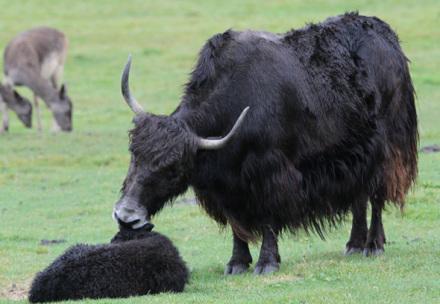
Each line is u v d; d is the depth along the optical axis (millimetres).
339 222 32375
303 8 116750
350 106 31375
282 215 29953
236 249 30562
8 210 45938
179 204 44844
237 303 24469
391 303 24203
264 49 30250
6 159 58969
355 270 28688
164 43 103562
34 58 78375
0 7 121625
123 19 115125
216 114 29281
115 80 91312
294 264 30562
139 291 25453
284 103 29812
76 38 106625
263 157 29438
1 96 75938
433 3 115875
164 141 27609
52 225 42281
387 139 32719
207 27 109125
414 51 94875
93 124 76062
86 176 53594
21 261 33875
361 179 31797
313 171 30719
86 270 24922
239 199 29953
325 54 31531
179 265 26297
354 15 33500
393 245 34125
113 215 27484
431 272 27875
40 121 78875
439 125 65250
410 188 35188
